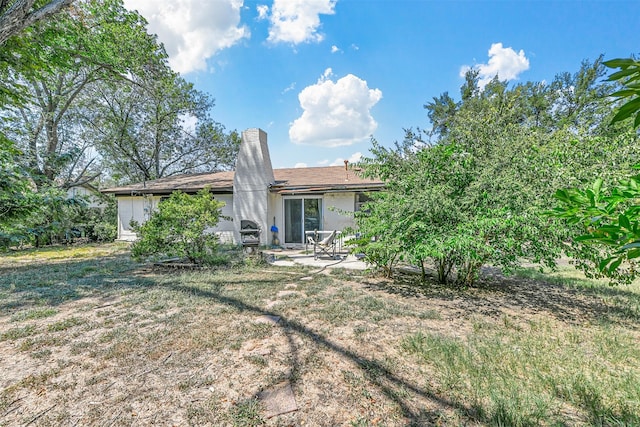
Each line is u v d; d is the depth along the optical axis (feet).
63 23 29.43
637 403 7.84
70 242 51.26
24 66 23.45
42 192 32.55
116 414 7.54
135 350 10.78
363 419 7.34
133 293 17.90
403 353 10.61
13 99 24.57
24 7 13.78
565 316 14.52
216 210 28.89
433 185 18.43
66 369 9.59
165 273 24.54
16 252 40.04
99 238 55.62
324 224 41.52
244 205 42.86
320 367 9.70
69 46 33.94
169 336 11.91
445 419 7.30
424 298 17.43
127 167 72.95
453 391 8.39
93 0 34.71
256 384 8.79
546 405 7.67
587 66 62.39
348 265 27.68
